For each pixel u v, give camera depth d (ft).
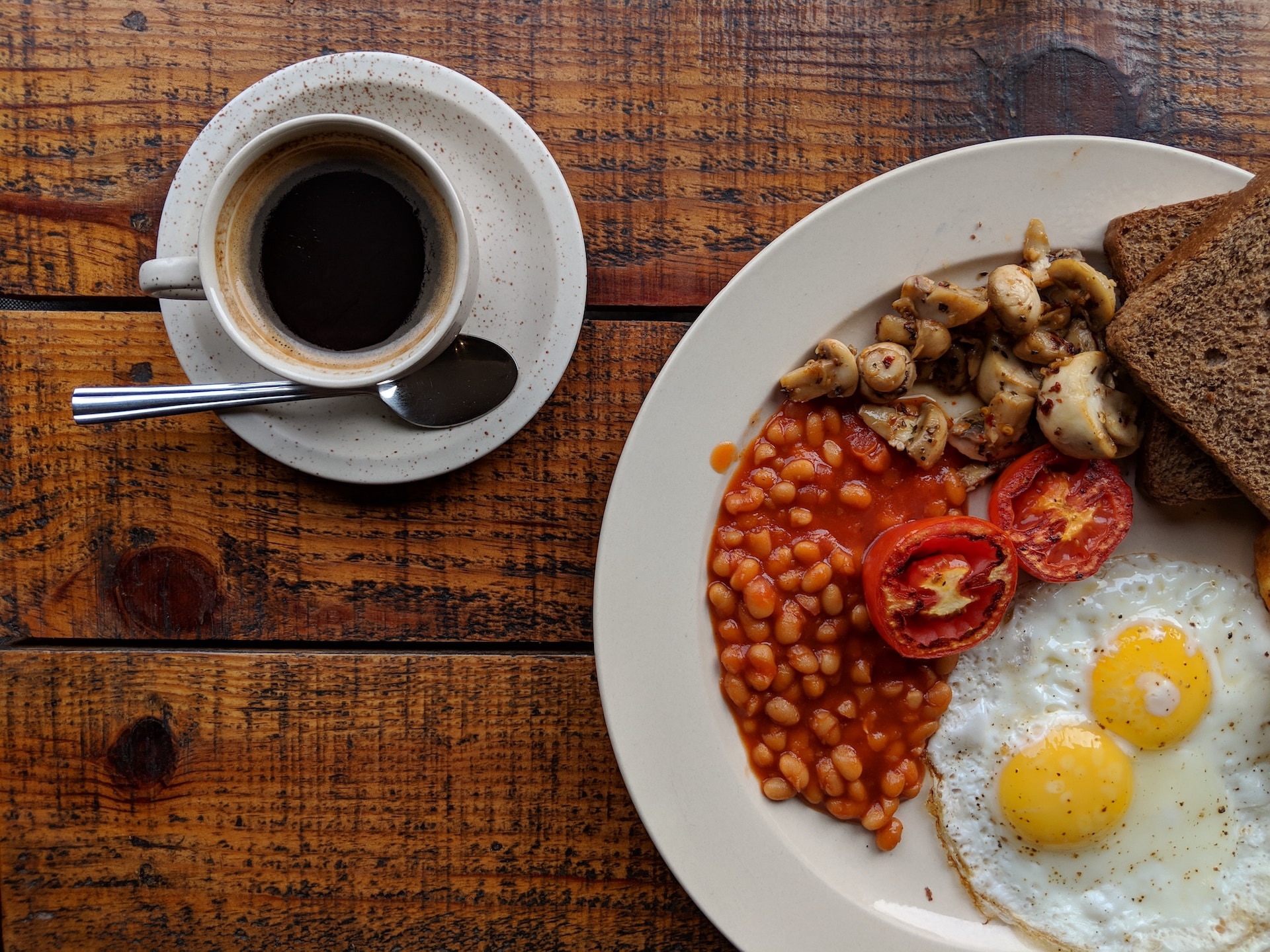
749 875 1.33
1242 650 1.38
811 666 1.32
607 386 1.40
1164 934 1.38
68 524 1.40
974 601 1.32
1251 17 1.41
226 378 1.33
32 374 1.39
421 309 1.28
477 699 1.40
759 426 1.33
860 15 1.40
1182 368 1.29
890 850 1.36
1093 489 1.33
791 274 1.30
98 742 1.40
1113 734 1.38
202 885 1.41
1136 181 1.31
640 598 1.31
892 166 1.40
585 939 1.41
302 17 1.38
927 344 1.30
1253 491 1.30
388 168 1.26
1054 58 1.40
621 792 1.40
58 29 1.38
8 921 1.40
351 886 1.41
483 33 1.38
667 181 1.39
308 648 1.41
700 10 1.39
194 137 1.39
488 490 1.39
